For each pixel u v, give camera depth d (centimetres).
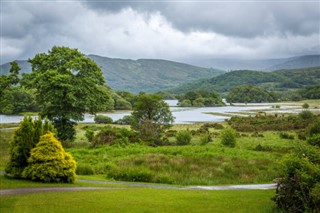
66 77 4000
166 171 2725
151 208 1390
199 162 3077
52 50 4466
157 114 5247
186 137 4988
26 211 1290
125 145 4234
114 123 8988
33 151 1989
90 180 2283
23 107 11938
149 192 1786
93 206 1396
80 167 2633
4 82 5469
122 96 18488
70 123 4409
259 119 8731
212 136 6000
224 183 2473
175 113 13950
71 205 1402
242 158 3450
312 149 1517
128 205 1431
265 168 3002
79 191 1730
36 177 1955
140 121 5191
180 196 1680
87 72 4419
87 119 10644
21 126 2070
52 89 4047
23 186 1797
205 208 1410
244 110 15450
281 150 4428
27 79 4372
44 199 1496
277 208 1402
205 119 10788
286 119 8325
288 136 5803
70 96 3959
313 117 7894
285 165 1404
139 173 2431
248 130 7125
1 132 5322
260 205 1488
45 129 2178
